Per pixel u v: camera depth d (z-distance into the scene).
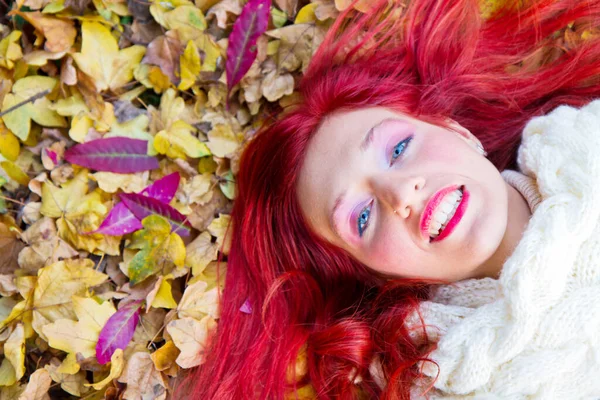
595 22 1.08
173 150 1.04
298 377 1.02
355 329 0.99
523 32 1.10
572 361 0.79
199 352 0.98
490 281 0.90
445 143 0.89
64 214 0.99
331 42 1.05
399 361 0.92
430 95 1.03
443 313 0.90
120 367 0.95
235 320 1.03
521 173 0.96
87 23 1.00
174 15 1.03
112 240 1.01
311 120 0.99
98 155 1.01
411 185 0.83
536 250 0.79
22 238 0.98
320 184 0.94
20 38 1.01
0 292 0.95
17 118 1.00
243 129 1.10
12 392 0.94
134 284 1.00
